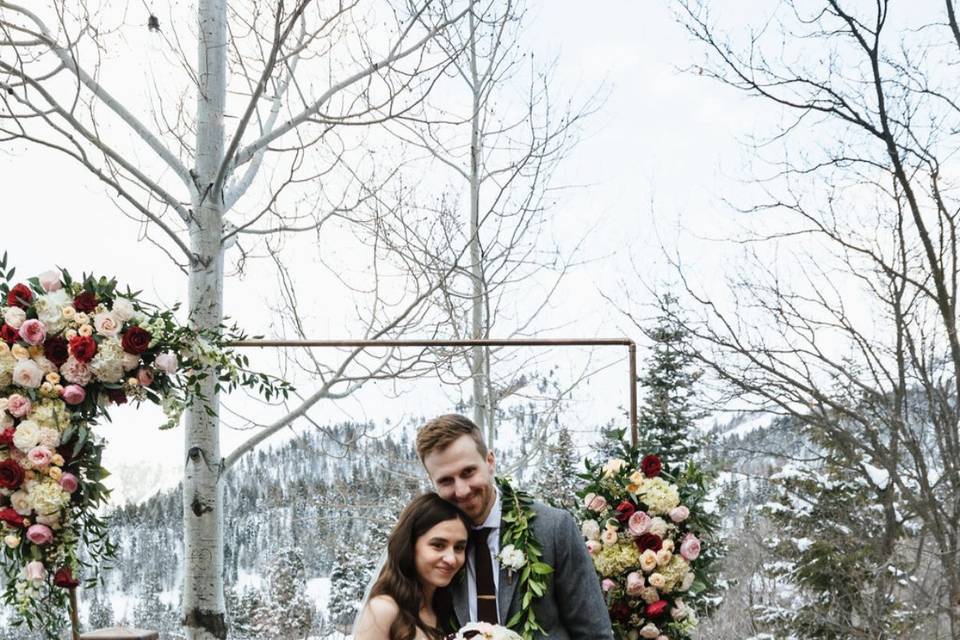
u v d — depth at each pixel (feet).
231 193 18.43
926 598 26.02
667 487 11.46
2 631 10.15
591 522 11.40
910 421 25.34
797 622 33.91
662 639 11.07
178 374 10.81
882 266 24.71
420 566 8.52
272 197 17.40
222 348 11.25
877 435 25.90
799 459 28.73
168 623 33.47
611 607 11.25
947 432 24.13
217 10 17.42
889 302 25.09
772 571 35.24
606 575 11.21
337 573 31.48
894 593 30.91
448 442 8.61
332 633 28.58
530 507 9.14
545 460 29.73
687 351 28.09
